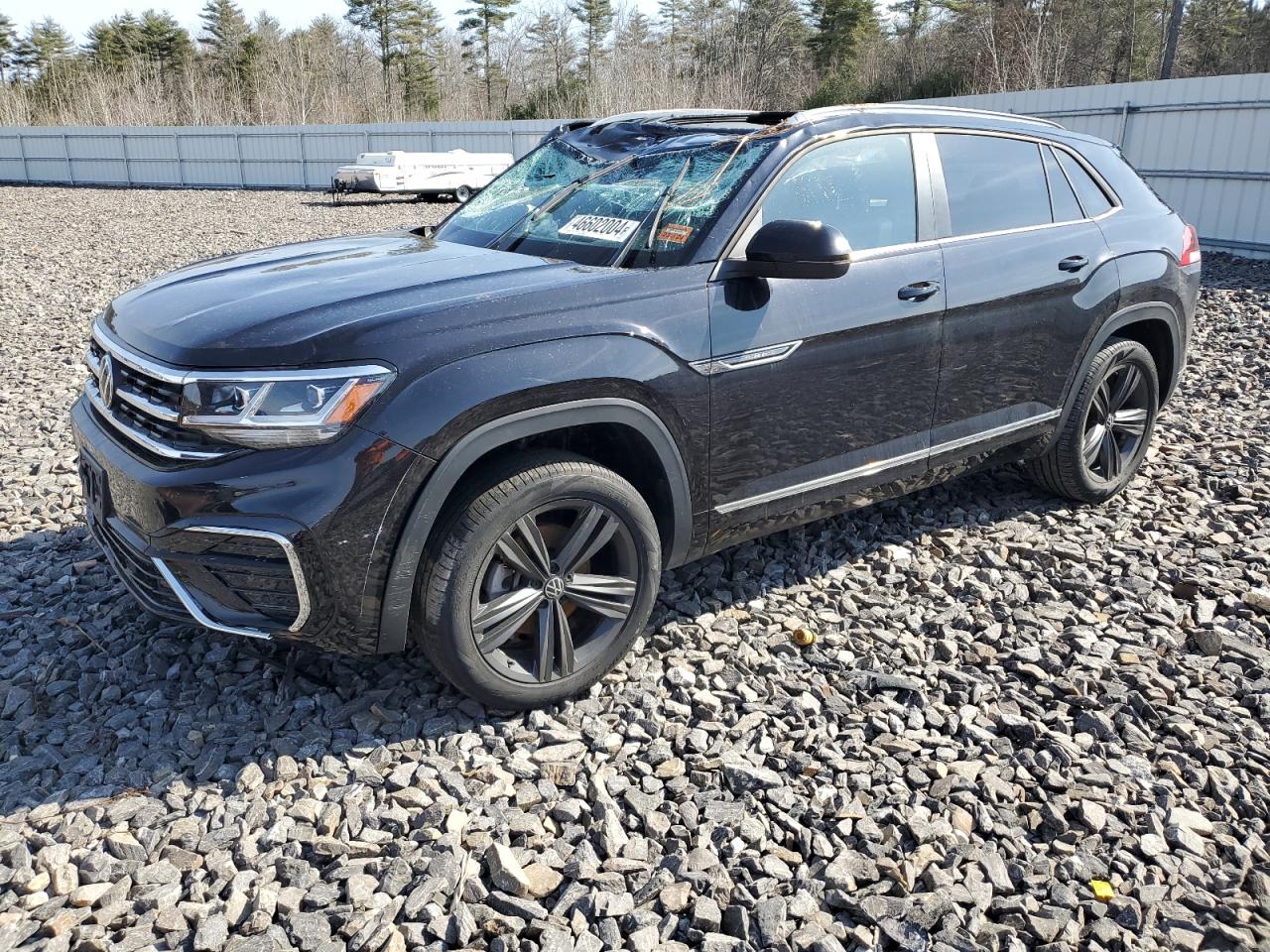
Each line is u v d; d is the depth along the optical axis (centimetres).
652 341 296
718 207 323
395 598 270
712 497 325
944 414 383
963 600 380
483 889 232
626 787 271
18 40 8106
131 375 290
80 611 361
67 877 232
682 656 336
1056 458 442
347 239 397
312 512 255
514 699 295
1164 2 4144
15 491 478
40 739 290
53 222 1880
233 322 277
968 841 254
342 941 219
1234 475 504
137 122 4359
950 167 383
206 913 224
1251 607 373
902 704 314
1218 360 748
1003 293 385
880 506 463
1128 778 279
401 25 6375
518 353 273
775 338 323
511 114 4078
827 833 258
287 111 4294
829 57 5641
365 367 258
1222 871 246
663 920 226
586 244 339
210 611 273
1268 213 1306
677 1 5353
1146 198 462
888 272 352
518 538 285
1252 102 1307
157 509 267
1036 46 3472
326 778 270
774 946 220
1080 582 390
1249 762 285
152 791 265
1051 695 318
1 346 802
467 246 362
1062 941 223
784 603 373
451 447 264
